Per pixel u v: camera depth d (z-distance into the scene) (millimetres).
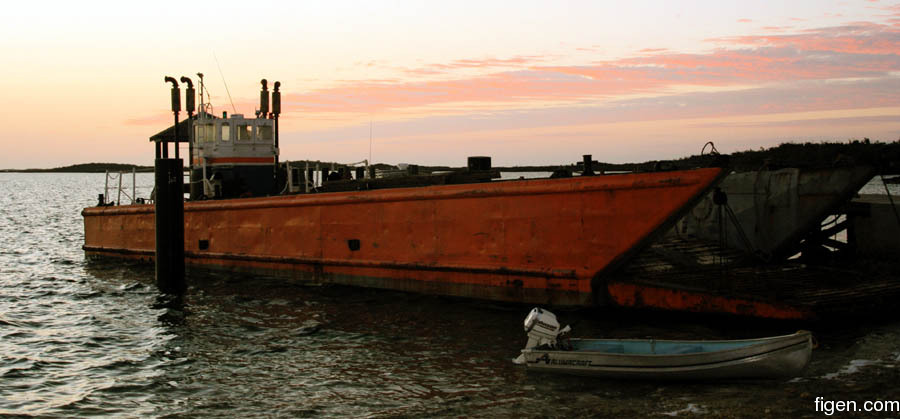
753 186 19609
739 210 20000
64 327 16750
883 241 19188
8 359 14078
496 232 16406
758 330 13852
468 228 16828
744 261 18312
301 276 20234
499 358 12953
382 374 12383
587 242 15180
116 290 20969
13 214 59531
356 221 18891
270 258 20844
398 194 17906
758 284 15469
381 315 16328
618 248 14859
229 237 22047
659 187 14242
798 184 18609
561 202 15445
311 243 19922
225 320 16781
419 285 17781
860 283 15656
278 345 14500
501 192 16203
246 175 23703
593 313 15328
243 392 11820
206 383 12359
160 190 20406
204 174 23141
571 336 13750
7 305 19297
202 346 14680
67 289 21500
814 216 18344
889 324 14195
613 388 11141
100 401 11648
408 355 13383
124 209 25719
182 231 20703
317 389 11789
